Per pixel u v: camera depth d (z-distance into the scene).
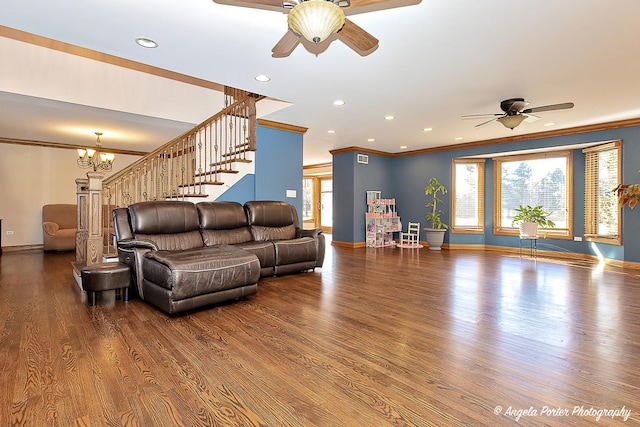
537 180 6.86
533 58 3.02
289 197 5.85
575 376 1.95
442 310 3.14
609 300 3.46
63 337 2.48
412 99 4.22
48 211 6.95
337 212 8.27
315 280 4.38
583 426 1.51
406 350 2.29
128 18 2.34
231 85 3.74
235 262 3.30
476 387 1.83
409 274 4.78
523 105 4.08
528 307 3.23
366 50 2.35
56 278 4.40
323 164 11.34
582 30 2.53
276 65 3.17
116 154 7.93
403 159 8.49
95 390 1.79
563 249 6.46
